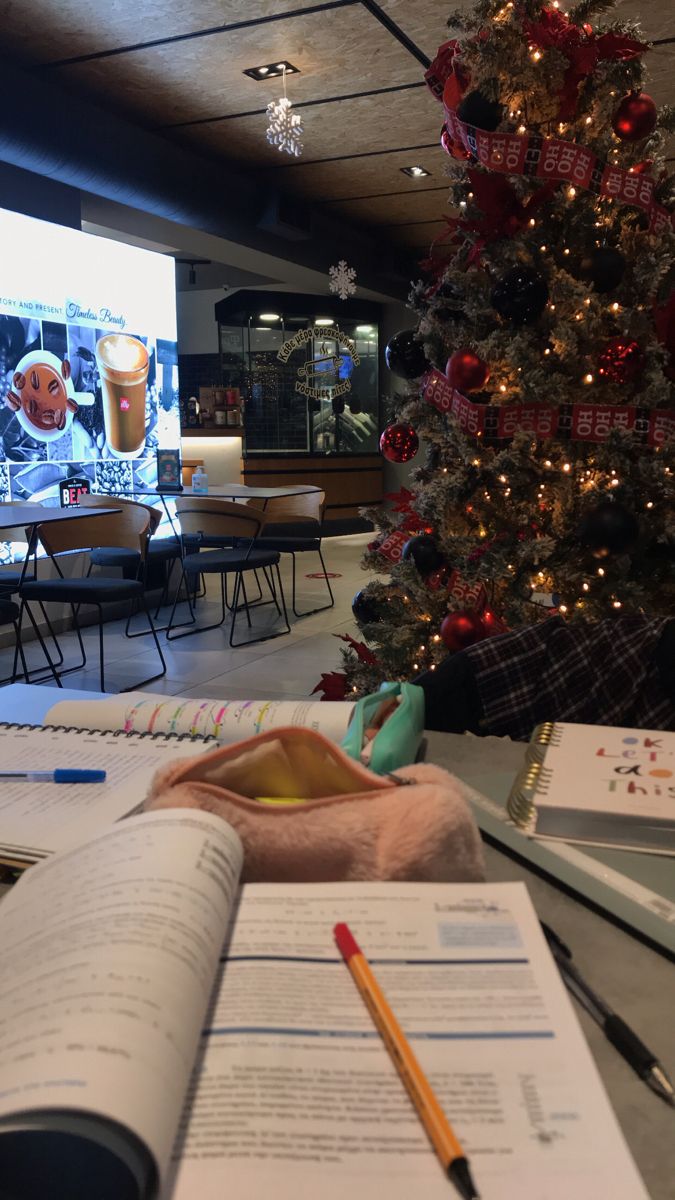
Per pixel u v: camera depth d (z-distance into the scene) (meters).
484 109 1.77
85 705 1.11
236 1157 0.41
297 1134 0.43
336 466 10.32
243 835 0.65
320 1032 0.50
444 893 0.64
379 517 2.39
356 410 10.69
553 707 1.26
